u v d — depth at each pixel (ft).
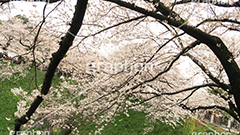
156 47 15.57
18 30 25.36
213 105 15.53
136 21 13.96
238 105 10.14
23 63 24.76
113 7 12.82
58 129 21.71
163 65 17.30
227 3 10.09
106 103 17.24
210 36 9.13
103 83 16.79
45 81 9.87
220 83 12.44
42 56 22.08
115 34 13.70
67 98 21.53
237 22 10.50
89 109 18.19
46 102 18.93
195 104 24.45
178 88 22.03
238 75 9.45
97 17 13.52
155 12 8.91
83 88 21.26
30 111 11.12
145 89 16.17
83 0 7.40
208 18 10.64
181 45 13.87
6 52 25.79
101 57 20.33
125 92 13.43
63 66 22.97
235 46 17.42
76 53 20.18
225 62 9.53
